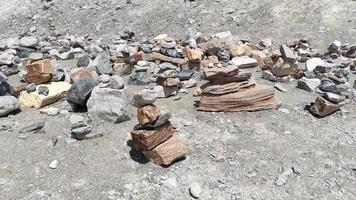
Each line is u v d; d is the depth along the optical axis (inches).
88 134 97.9
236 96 108.9
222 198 81.0
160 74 123.4
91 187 83.7
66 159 91.4
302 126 103.6
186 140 97.3
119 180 85.3
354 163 90.4
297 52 159.0
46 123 106.0
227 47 157.8
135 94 113.6
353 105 114.3
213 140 97.5
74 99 110.3
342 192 82.5
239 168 88.5
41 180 85.7
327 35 171.3
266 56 149.6
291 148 94.7
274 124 103.7
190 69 140.9
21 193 82.4
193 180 85.1
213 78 109.3
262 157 91.6
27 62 146.4
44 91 117.7
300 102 115.5
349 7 183.6
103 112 104.9
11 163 90.5
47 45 178.9
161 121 88.6
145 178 85.7
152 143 88.7
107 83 123.9
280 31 177.6
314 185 84.1
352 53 155.8
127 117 105.4
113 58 147.6
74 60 161.9
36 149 95.1
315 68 135.6
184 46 162.4
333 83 119.2
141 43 173.5
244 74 110.3
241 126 103.0
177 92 124.0
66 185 84.2
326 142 97.3
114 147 94.9
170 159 88.4
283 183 84.2
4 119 109.5
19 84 136.2
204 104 110.7
